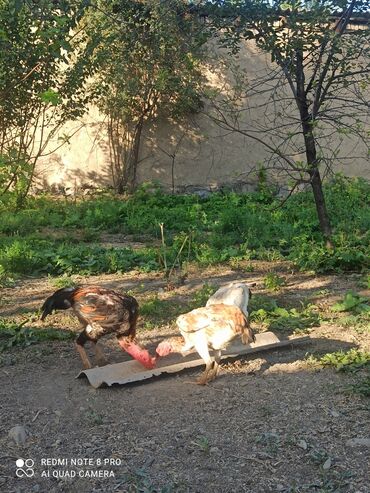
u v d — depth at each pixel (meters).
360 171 18.33
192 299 9.03
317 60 10.18
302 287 9.65
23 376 6.60
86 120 18.64
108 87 16.89
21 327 7.74
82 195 18.34
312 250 11.03
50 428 5.56
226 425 5.54
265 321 7.97
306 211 14.32
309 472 4.87
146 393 6.15
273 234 12.84
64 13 9.18
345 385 6.18
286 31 10.89
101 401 6.01
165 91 17.91
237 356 7.00
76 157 18.72
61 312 8.52
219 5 10.03
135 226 14.18
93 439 5.38
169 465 4.99
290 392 6.10
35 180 18.72
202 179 18.92
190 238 11.73
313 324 7.90
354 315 8.21
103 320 6.42
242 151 18.72
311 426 5.48
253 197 17.33
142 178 18.92
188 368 6.64
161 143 18.84
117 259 10.91
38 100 14.98
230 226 13.51
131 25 10.77
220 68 18.20
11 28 12.38
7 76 13.73
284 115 12.60
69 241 12.95
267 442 5.24
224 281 9.99
